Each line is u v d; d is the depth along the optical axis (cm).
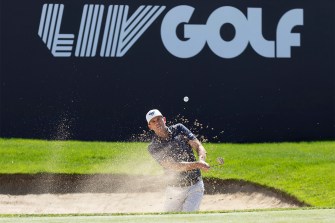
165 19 5778
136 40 5747
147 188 4306
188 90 5797
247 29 5872
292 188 4088
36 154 4891
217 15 5834
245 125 5856
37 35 5659
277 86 5906
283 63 5909
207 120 5816
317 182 4162
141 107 5734
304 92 5934
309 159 4791
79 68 5678
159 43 5775
